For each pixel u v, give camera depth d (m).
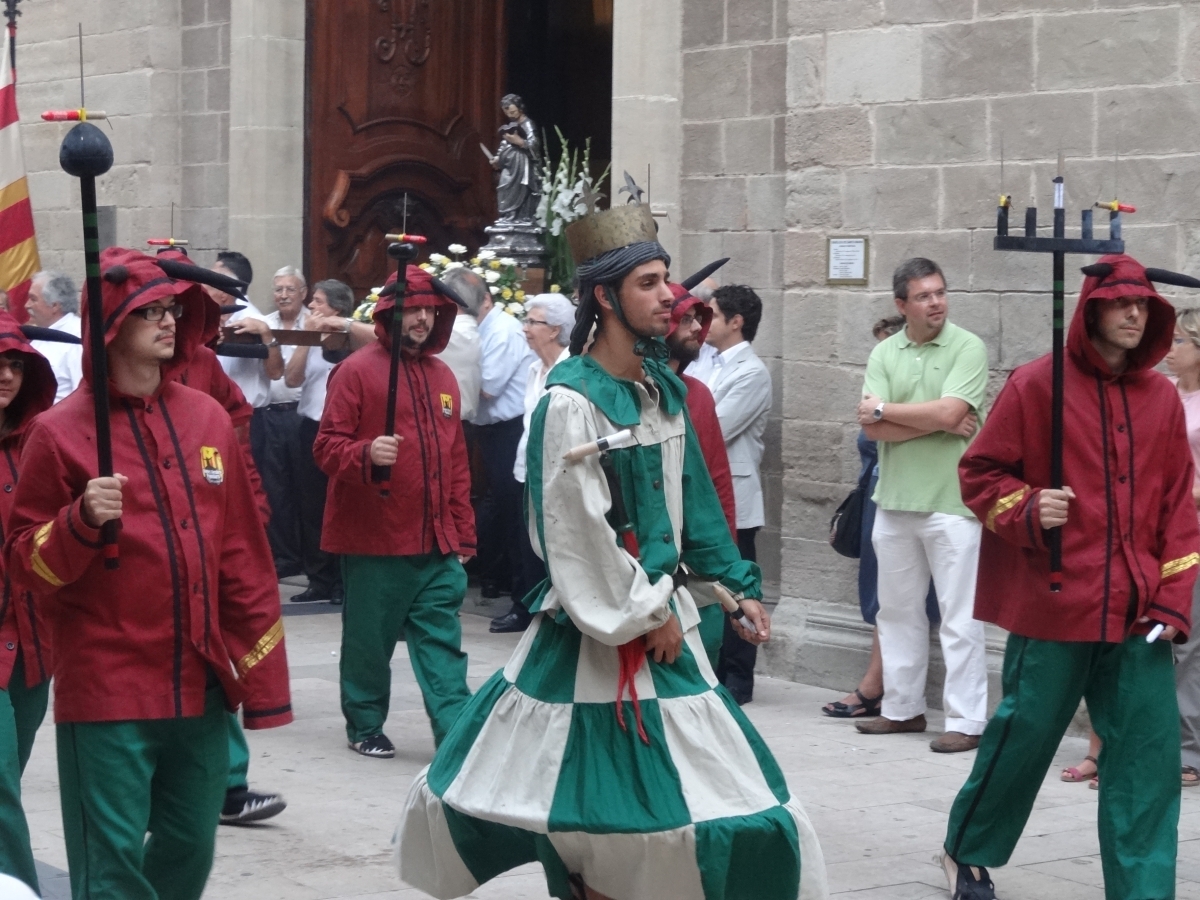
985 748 4.85
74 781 3.76
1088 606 4.67
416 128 11.52
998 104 7.54
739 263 9.02
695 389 5.91
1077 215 7.30
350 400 6.57
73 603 3.74
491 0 11.80
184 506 3.79
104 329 3.67
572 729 3.64
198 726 3.83
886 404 7.02
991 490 4.80
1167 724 4.68
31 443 3.75
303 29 11.41
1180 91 7.00
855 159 8.03
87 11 13.02
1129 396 4.79
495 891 5.00
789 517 8.38
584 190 9.91
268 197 11.34
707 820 3.55
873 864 5.33
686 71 9.19
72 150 3.47
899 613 7.22
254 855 5.35
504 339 9.32
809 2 8.16
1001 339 7.56
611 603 3.58
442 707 6.46
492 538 10.27
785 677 8.36
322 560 10.53
